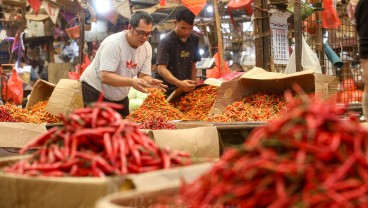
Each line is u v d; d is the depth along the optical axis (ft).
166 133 12.12
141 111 16.47
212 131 12.67
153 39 40.47
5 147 14.16
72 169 6.12
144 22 16.25
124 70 16.87
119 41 16.48
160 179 5.59
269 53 18.01
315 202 4.25
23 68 32.78
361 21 12.22
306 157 4.48
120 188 5.50
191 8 19.11
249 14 23.73
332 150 4.47
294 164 4.41
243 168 4.55
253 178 4.52
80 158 6.24
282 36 18.29
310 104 4.85
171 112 16.58
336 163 4.52
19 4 30.78
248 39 30.83
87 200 5.45
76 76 23.22
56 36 39.17
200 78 25.00
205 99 17.78
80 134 6.37
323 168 4.42
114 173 6.11
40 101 19.38
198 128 12.47
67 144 6.40
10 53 34.32
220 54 22.79
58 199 5.60
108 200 4.88
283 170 4.40
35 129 14.66
